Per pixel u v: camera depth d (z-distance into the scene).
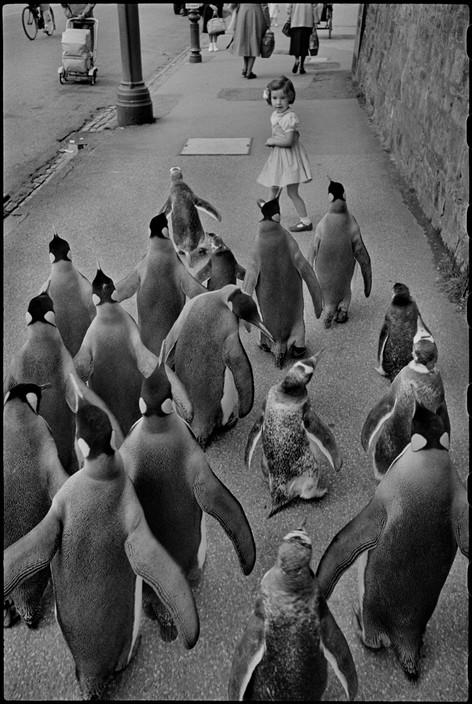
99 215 8.16
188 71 17.12
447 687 2.85
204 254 5.54
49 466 2.99
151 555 2.54
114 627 2.69
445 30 7.39
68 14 15.20
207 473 2.94
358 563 2.97
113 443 2.57
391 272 6.54
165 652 3.01
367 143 10.73
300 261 4.88
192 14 17.70
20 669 2.97
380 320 5.73
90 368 3.79
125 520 2.56
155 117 12.67
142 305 4.55
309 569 2.30
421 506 2.62
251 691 2.46
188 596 2.56
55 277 4.34
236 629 3.12
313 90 14.37
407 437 3.50
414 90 8.80
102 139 11.37
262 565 3.44
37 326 3.62
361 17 14.30
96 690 2.80
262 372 5.03
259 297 4.85
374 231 7.49
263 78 15.89
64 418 3.63
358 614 3.03
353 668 2.45
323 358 5.19
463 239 6.25
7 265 6.88
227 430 4.42
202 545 3.22
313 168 9.59
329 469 4.05
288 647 2.31
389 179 9.12
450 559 2.70
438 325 5.59
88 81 15.35
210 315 3.92
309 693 2.40
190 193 6.04
